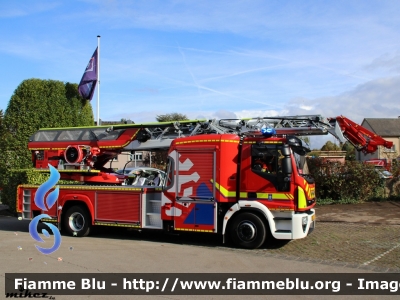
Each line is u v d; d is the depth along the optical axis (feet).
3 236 37.47
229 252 29.73
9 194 50.65
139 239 35.83
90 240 35.35
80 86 58.49
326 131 35.14
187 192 32.19
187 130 35.99
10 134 54.24
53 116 54.60
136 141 37.14
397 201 59.52
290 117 35.81
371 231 37.60
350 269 24.61
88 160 38.29
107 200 35.88
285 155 29.40
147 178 39.73
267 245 32.07
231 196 31.30
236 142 31.73
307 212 31.68
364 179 58.85
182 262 26.58
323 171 60.29
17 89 55.47
